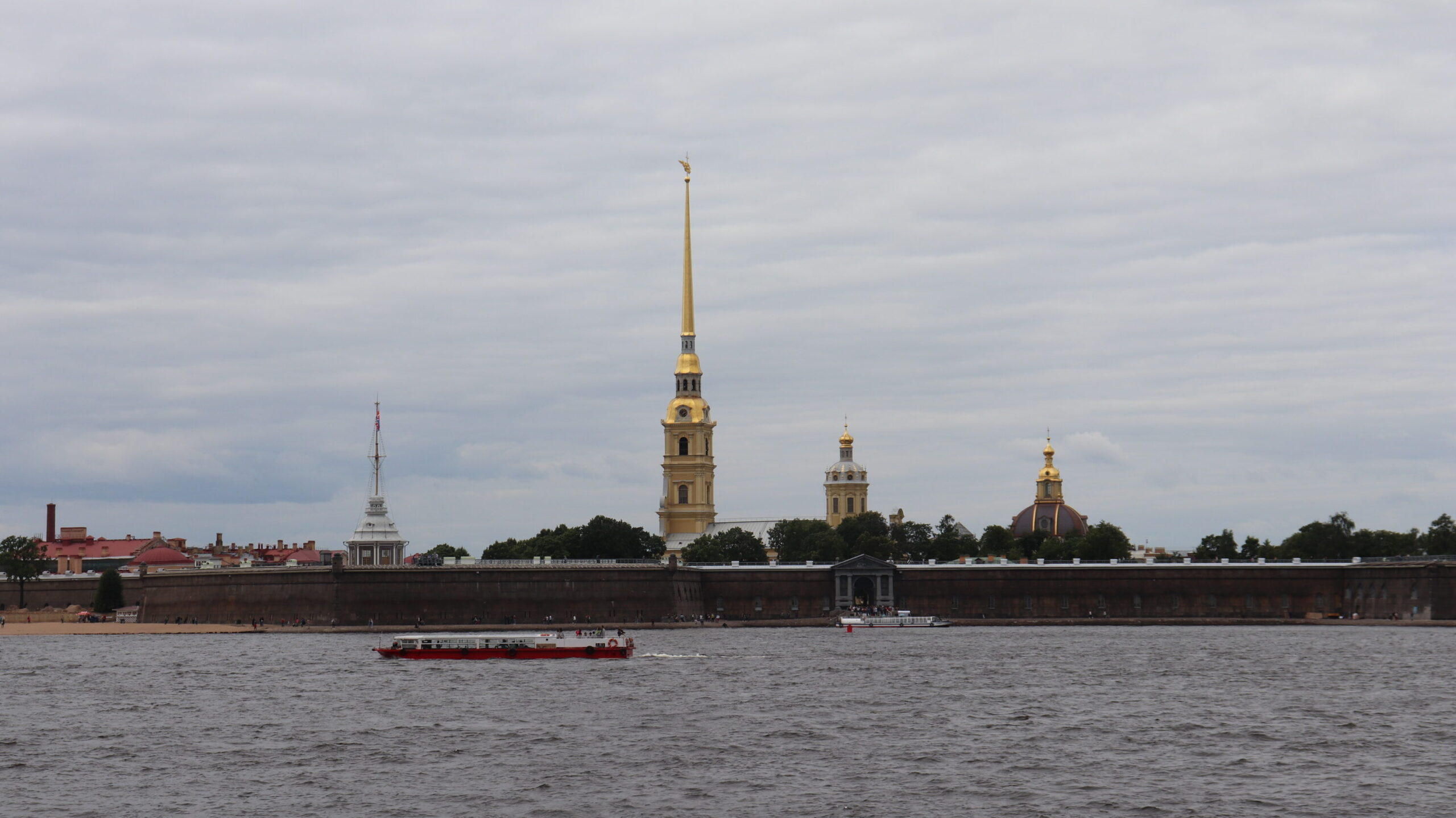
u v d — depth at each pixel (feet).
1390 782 375.04
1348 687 583.17
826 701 533.55
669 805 349.20
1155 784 371.97
